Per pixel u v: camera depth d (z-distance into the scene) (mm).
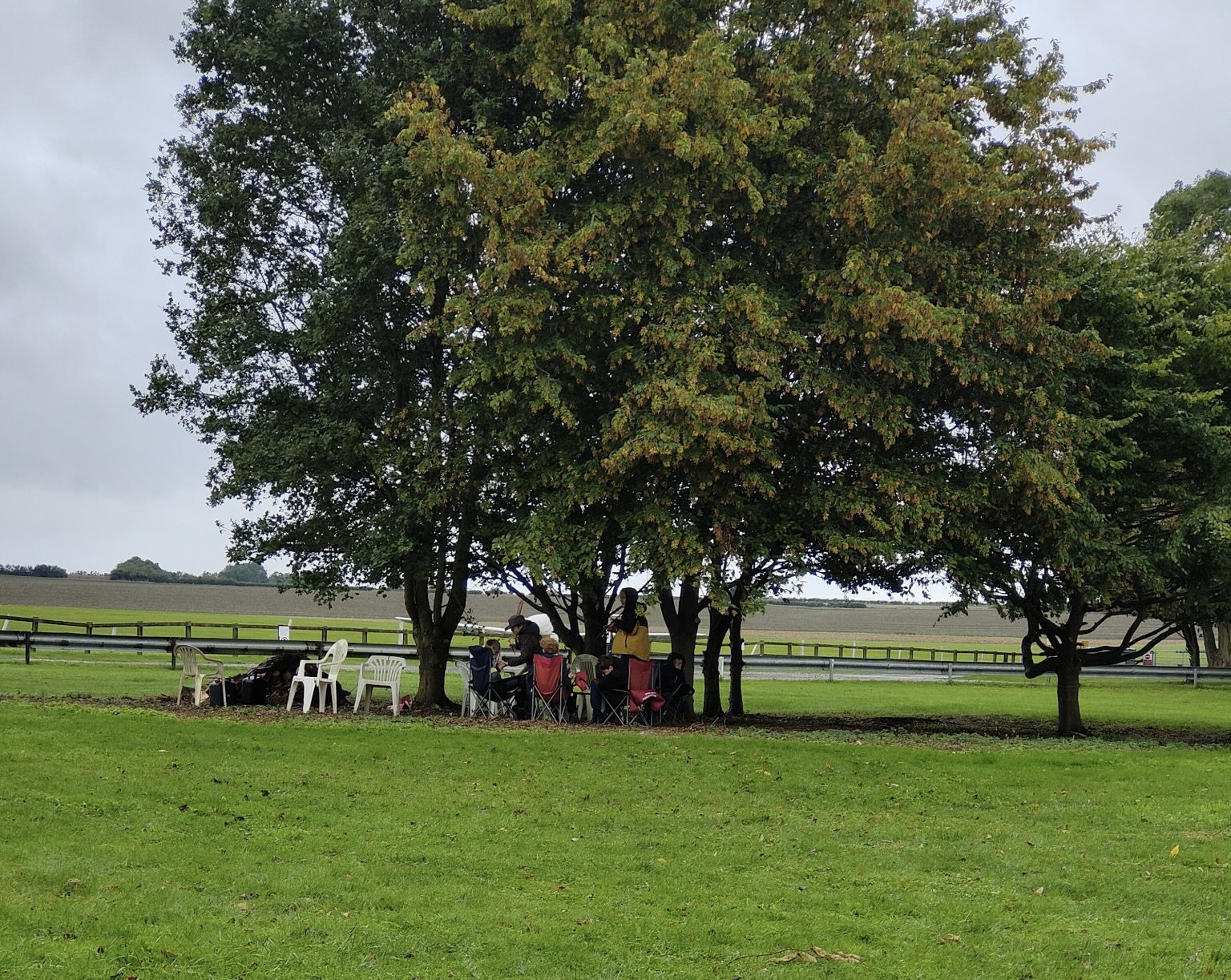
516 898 8391
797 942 7566
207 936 7211
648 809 12031
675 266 16875
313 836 10180
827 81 18812
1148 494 20250
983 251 19312
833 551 18109
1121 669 37906
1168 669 37969
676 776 13844
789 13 19125
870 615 115812
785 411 18359
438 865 9320
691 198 17359
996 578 20547
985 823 11945
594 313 17125
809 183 18062
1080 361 19188
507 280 16641
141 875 8594
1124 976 7117
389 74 20094
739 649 23062
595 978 6746
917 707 27547
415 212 17938
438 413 19281
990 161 18562
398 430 19453
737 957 7234
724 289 17625
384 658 19891
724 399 15703
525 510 19406
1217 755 18000
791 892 8898
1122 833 11562
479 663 19766
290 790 12141
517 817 11312
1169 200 38281
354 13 20016
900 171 16859
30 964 6547
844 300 16812
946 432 19734
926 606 137750
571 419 16891
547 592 23000
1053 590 21359
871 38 18719
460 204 17250
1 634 30281
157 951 6875
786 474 18766
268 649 31094
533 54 18156
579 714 20109
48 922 7344
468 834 10477
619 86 16391
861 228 17562
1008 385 18359
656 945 7414
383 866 9188
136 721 16141
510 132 19688
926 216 17500
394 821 10953
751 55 18453
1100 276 20656
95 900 7898
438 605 22188
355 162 19234
